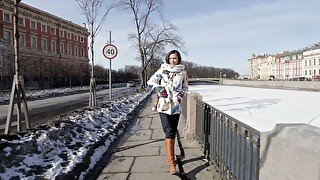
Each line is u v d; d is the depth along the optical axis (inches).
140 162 219.5
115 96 1203.9
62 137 247.1
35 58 1946.4
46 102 912.9
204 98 987.9
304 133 77.2
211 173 190.5
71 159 203.9
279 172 79.8
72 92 1642.5
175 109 195.5
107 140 287.7
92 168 207.6
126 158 231.8
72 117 346.0
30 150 200.8
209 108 218.2
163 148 258.2
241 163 140.6
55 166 187.5
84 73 2410.2
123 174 194.5
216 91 1509.6
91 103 515.5
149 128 366.9
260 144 99.7
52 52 2763.3
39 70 1844.2
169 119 197.0
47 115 561.9
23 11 2341.3
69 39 3083.2
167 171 197.3
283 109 627.2
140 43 1603.1
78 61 3090.6
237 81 2687.0
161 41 1798.7
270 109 628.4
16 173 169.3
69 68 2214.6
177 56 203.2
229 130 161.3
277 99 914.1
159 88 199.6
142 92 1264.8
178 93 196.9
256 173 114.9
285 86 1780.3
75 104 831.7
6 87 1494.8
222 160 176.6
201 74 4874.5
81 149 229.8
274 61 4872.0
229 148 160.6
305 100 866.8
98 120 370.9
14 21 261.9
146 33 1749.5
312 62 3747.5
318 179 62.7
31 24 2465.6
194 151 243.3
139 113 541.0
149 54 1815.9
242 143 137.3
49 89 1769.2
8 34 2175.2
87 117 358.0
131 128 373.1
